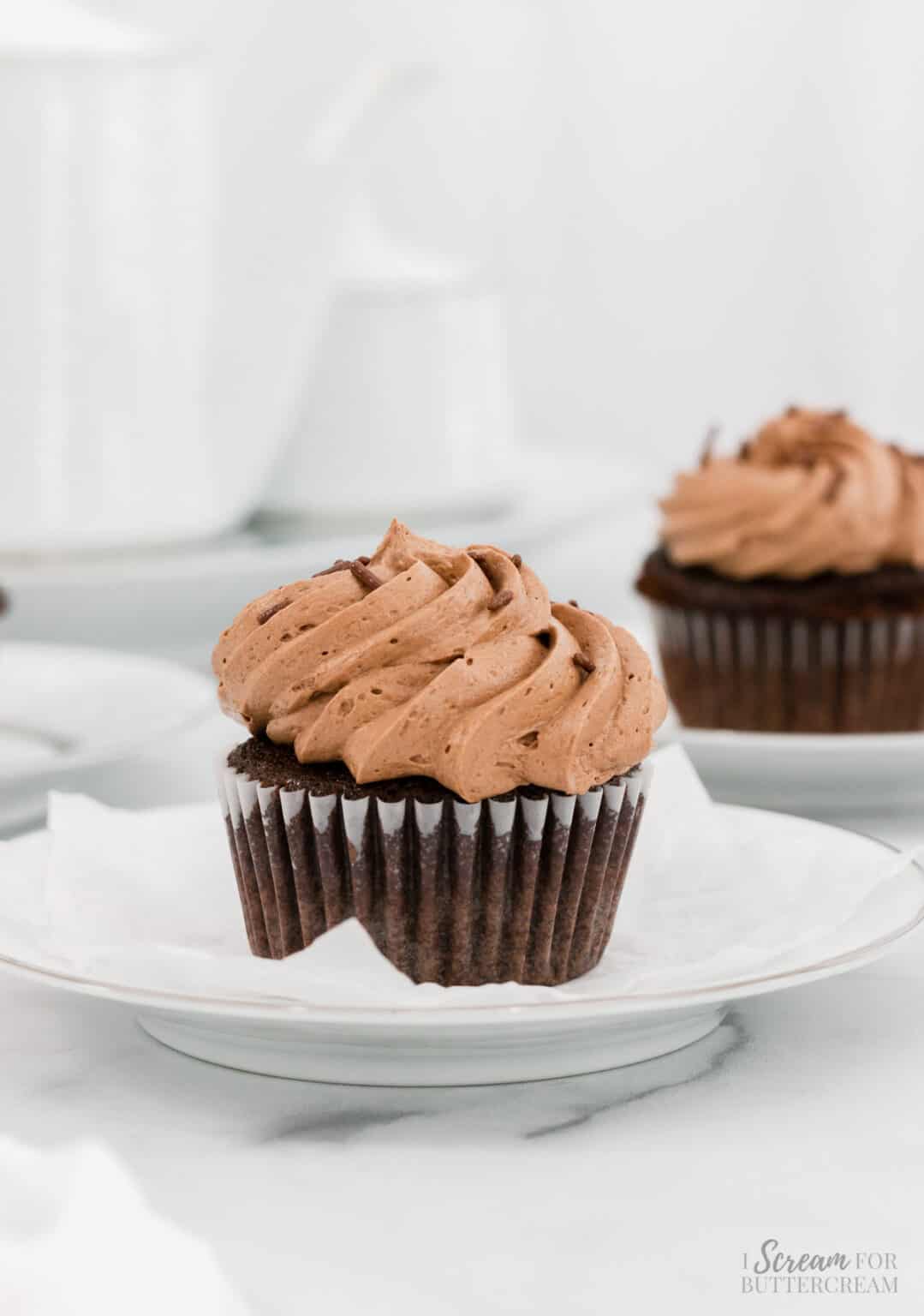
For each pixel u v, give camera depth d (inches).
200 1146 17.4
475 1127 17.7
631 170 52.9
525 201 52.9
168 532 30.0
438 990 17.7
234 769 19.8
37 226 28.9
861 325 53.1
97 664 26.3
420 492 33.2
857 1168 17.1
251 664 19.7
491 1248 16.3
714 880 20.6
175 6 43.6
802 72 51.9
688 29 51.9
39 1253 16.3
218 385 30.4
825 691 26.6
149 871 20.7
